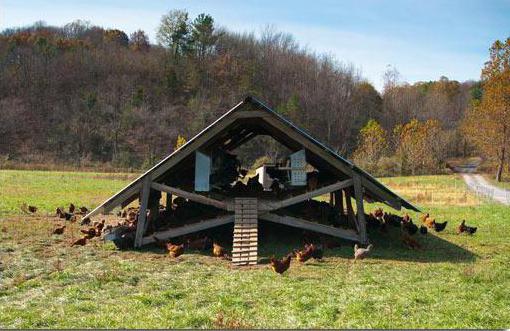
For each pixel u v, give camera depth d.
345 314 12.14
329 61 159.62
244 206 21.84
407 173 86.00
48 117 114.69
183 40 151.00
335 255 20.36
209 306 12.82
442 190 56.53
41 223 26.45
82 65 137.12
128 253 20.28
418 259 19.92
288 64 153.75
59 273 16.34
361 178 22.31
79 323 11.26
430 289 14.80
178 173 26.73
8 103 116.50
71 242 21.97
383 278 16.44
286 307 12.75
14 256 19.03
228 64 147.12
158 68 143.75
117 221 28.33
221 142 27.23
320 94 140.12
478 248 22.39
